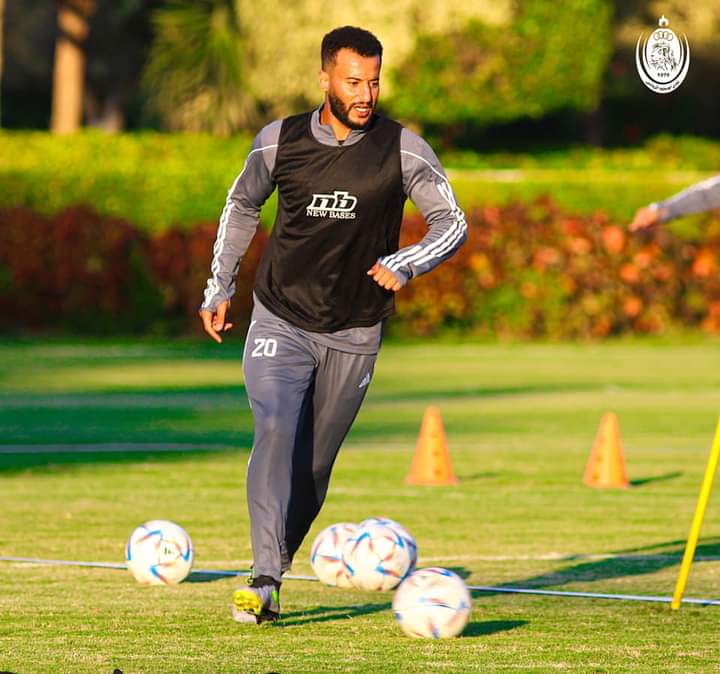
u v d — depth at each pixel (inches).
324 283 645.9
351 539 749.9
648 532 935.7
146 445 1376.7
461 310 2632.9
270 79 3147.1
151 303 2600.9
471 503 1047.6
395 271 619.5
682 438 1437.0
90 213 2581.2
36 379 1971.0
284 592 740.0
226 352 2358.5
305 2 3105.3
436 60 3262.8
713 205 738.8
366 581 736.3
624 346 2541.8
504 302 2632.9
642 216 745.0
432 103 3292.3
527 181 2741.1
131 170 2620.6
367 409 1662.2
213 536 905.5
